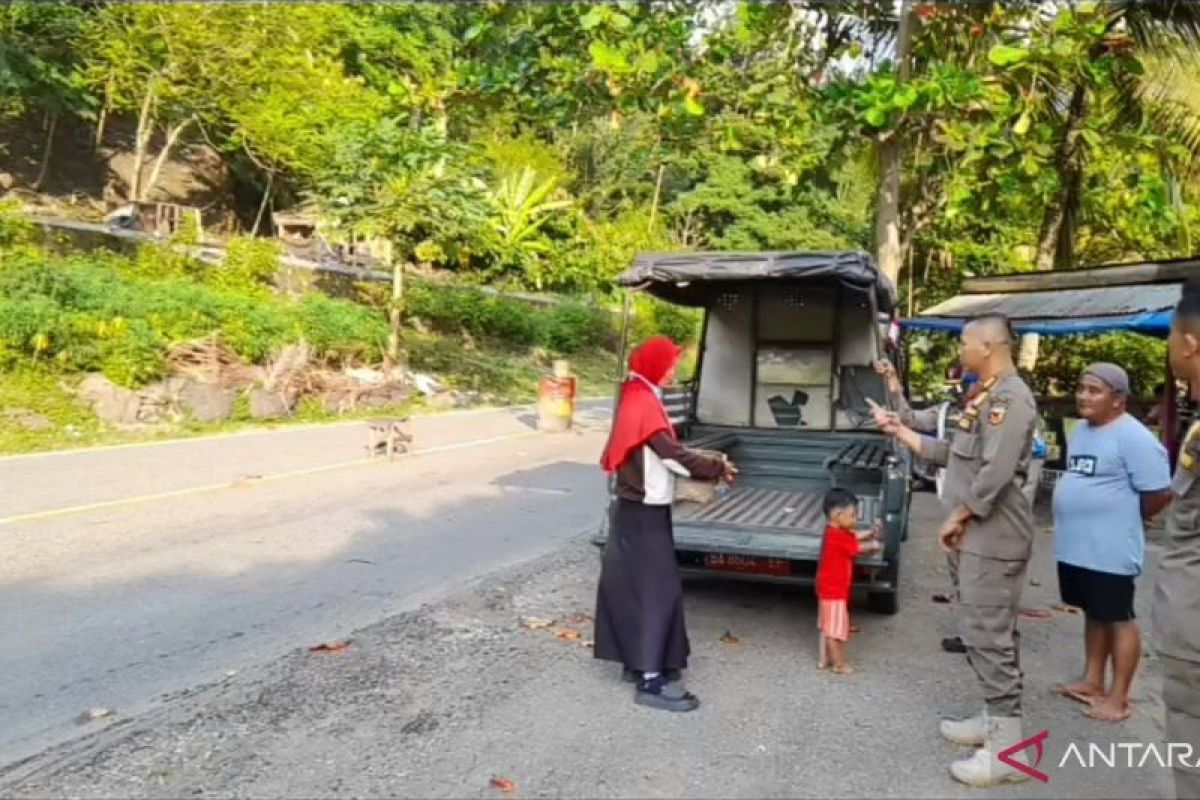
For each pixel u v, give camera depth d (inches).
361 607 237.0
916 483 425.4
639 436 180.4
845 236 1485.0
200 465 437.4
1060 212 534.0
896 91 346.6
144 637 211.0
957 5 394.6
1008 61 334.3
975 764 148.2
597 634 186.1
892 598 241.6
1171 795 146.2
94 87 928.9
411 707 172.9
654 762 153.3
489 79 392.8
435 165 719.7
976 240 780.0
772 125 408.5
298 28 904.3
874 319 271.4
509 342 1028.5
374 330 727.1
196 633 214.5
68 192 1034.1
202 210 1143.6
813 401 327.6
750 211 1523.1
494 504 379.6
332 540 308.7
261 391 588.7
